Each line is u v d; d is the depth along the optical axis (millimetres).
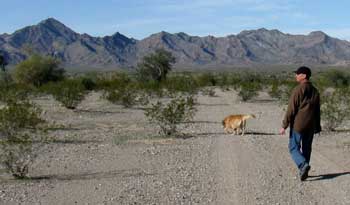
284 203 9000
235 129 19094
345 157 13398
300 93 10656
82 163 13531
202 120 24703
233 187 10172
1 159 12711
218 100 40594
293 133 10773
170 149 15656
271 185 10297
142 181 11062
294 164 12438
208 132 19938
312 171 11586
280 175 11219
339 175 11117
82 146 16641
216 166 12430
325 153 14094
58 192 10211
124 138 18594
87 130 21172
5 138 16531
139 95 43500
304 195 9531
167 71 71000
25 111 17125
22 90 41438
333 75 66562
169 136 18891
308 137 10836
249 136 18266
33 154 14758
